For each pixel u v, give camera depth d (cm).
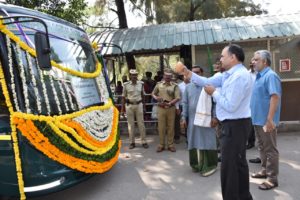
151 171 623
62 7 1104
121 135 960
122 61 947
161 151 765
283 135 865
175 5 1499
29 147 413
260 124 499
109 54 916
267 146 500
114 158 554
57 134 434
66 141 443
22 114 410
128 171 627
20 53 435
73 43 560
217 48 932
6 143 415
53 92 464
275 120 489
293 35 859
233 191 392
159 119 757
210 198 485
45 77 461
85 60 578
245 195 408
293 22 901
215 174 590
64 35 545
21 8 474
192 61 935
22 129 407
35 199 507
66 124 452
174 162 676
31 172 415
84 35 612
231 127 389
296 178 548
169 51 1150
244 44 919
